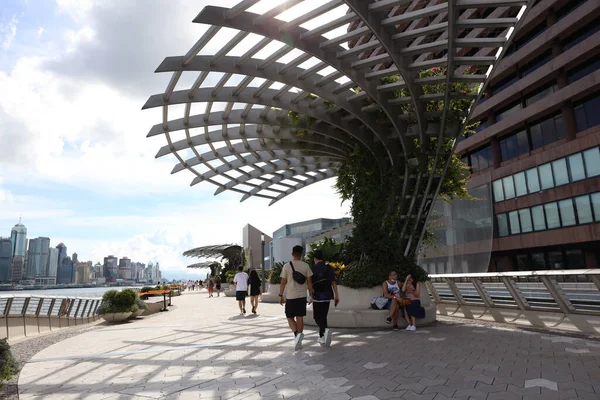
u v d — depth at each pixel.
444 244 17.50
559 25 32.38
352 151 13.99
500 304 10.04
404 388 4.28
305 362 5.79
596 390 3.99
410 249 12.22
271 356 6.37
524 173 36.62
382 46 8.03
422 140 11.41
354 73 9.16
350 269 10.53
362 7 7.12
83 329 11.78
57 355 7.29
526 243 36.16
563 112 33.31
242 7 6.66
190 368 5.79
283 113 12.23
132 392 4.64
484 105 40.03
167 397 4.38
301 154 15.94
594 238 30.44
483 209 16.56
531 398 3.81
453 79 9.14
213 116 11.70
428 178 12.22
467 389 4.16
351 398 4.02
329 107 11.65
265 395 4.30
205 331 9.95
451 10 7.06
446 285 12.08
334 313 9.80
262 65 8.73
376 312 9.41
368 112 11.55
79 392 4.72
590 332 7.71
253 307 14.35
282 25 7.48
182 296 35.22
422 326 9.55
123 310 13.34
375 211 12.20
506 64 37.00
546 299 8.75
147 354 7.03
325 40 8.39
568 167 32.69
